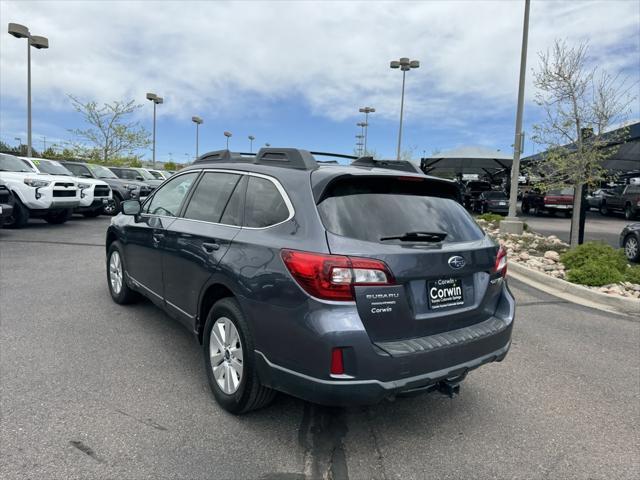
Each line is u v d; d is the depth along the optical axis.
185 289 3.87
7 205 10.24
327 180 2.98
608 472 2.84
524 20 14.12
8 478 2.50
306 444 2.99
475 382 4.07
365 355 2.63
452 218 3.37
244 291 3.03
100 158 30.44
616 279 7.82
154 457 2.76
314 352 2.65
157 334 4.74
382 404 3.60
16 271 7.22
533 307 6.71
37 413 3.16
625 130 11.90
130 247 5.10
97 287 6.46
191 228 3.87
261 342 2.94
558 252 11.60
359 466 2.80
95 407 3.29
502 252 3.53
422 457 2.92
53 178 12.19
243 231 3.30
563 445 3.12
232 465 2.73
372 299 2.69
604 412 3.60
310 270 2.68
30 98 20.97
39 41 20.84
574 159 11.28
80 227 13.06
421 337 2.91
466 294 3.18
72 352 4.21
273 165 3.48
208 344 3.49
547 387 4.01
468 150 27.83
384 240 2.85
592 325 5.89
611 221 24.00
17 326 4.80
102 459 2.71
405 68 28.61
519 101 14.49
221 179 3.91
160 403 3.39
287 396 3.65
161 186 4.90
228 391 3.27
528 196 28.59
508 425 3.35
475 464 2.86
